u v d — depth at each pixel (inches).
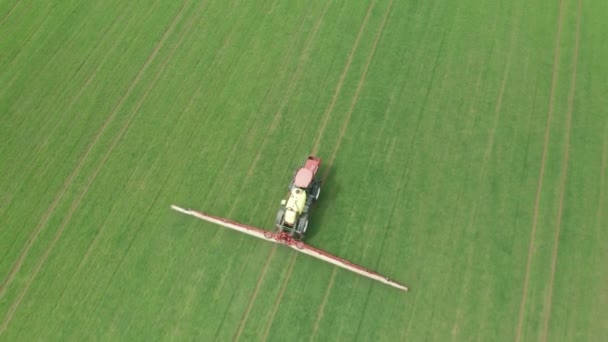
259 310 595.2
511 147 686.5
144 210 669.9
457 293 591.2
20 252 650.2
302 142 706.2
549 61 759.7
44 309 608.7
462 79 749.3
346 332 576.7
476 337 567.5
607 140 685.9
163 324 593.3
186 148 716.7
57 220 671.8
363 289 597.9
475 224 631.2
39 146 737.0
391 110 724.7
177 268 626.5
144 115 752.3
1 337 593.3
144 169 703.7
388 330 574.9
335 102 737.6
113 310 603.8
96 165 713.0
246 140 714.8
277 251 628.4
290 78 767.1
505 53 770.2
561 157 676.1
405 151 688.4
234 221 653.3
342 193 659.4
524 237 621.6
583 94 726.5
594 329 565.6
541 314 576.7
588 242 615.5
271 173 685.3
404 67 764.6
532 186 655.8
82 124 752.3
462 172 669.3
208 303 602.9
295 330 581.6
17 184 705.0
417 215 639.8
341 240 629.0
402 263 610.9
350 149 695.1
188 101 759.7
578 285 590.2
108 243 649.0
